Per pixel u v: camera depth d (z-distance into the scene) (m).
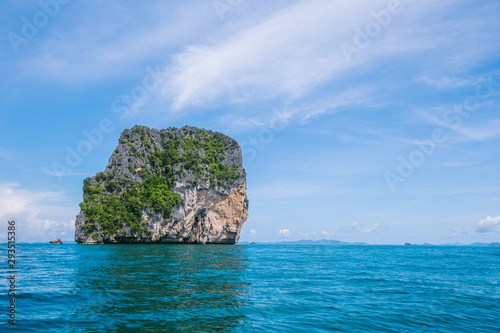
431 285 22.28
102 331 11.02
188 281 22.50
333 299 16.86
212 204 143.25
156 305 14.86
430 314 14.12
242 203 151.75
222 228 145.38
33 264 34.19
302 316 13.38
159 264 35.84
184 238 131.88
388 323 12.67
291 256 58.66
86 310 13.74
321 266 36.50
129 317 12.79
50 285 19.84
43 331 10.90
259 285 21.12
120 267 31.58
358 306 15.32
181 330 11.31
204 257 50.91
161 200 121.50
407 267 36.41
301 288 20.17
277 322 12.48
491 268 35.84
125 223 111.00
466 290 20.39
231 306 14.91
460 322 13.02
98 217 109.69
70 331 10.96
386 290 19.92
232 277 25.16
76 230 113.75
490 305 16.14
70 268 30.02
